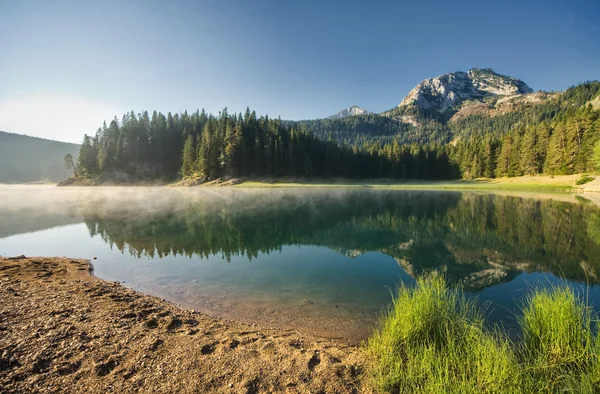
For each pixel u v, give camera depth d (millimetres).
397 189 71812
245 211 33062
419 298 5816
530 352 4965
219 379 4504
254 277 11328
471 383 4090
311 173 92750
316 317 7719
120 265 12930
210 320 7160
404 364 4836
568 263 12711
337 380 4598
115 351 5152
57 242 17828
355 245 17406
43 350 4992
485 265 12828
